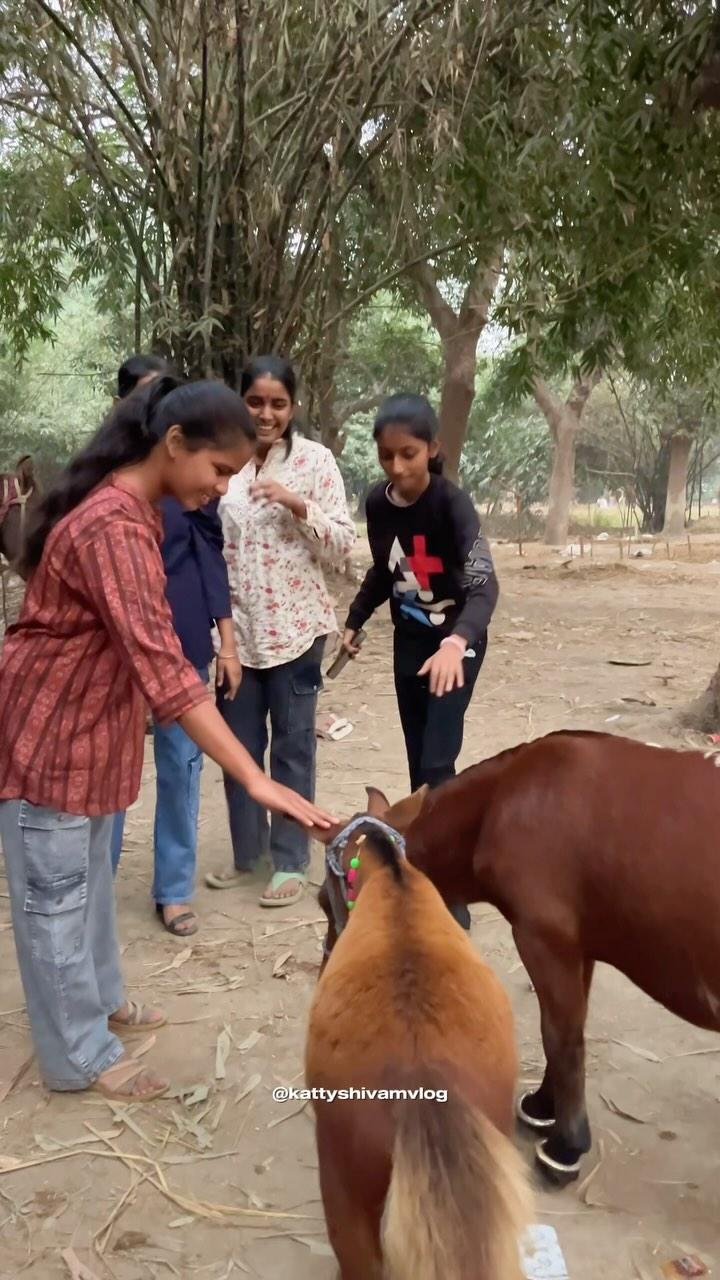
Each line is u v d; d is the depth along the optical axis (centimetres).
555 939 239
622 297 747
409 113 686
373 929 186
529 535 3145
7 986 365
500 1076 174
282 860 427
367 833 210
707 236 756
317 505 398
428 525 338
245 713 416
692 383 1122
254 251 695
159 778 392
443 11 657
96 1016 303
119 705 274
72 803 273
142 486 261
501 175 732
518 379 812
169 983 363
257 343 714
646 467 3080
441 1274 144
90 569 249
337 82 648
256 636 403
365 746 634
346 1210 171
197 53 657
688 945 223
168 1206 257
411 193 820
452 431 1384
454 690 349
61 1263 238
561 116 690
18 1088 306
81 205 1045
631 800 231
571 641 993
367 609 380
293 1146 279
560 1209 253
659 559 1994
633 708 705
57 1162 273
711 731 631
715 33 541
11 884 286
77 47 653
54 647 266
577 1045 247
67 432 2325
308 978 366
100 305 1263
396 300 1609
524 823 241
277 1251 242
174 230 693
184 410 250
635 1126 287
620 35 575
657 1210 253
